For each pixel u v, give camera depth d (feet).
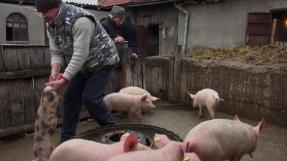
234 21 30.50
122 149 6.58
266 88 16.24
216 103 16.40
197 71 19.62
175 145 5.83
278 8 27.53
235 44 30.55
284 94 15.48
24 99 14.65
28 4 38.58
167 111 18.94
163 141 6.86
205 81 19.22
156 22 39.29
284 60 17.60
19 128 14.43
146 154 5.57
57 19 9.92
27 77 14.60
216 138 9.55
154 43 41.68
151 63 22.44
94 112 11.30
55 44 11.01
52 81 9.88
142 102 16.16
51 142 7.50
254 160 12.18
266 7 28.35
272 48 21.36
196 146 9.27
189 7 34.37
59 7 9.86
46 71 15.28
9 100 14.14
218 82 18.60
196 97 17.33
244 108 17.46
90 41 10.64
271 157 12.45
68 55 10.73
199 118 17.46
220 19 31.60
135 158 5.46
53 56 11.16
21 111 14.61
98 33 10.86
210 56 20.83
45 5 9.64
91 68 10.99
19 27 38.27
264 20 28.37
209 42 32.78
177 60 20.59
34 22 39.14
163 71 21.50
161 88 21.85
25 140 14.37
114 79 17.87
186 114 18.33
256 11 28.96
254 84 16.79
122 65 18.02
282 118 15.69
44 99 7.45
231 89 17.95
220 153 9.65
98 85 11.16
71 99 11.53
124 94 16.29
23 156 12.71
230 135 9.83
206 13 32.73
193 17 34.09
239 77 17.47
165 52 38.50
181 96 20.75
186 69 20.27
